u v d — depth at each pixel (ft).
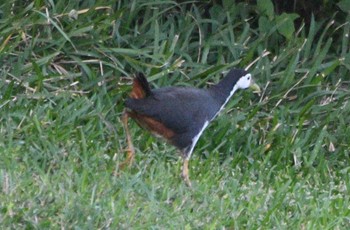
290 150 42.86
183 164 37.78
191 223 33.73
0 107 39.50
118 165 37.52
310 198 38.50
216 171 39.78
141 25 46.50
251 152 42.52
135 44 45.60
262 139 43.55
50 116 39.88
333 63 46.19
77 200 33.24
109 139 40.42
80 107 40.93
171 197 36.04
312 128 44.45
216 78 45.01
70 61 43.34
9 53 42.11
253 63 46.14
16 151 36.68
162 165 38.58
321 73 46.34
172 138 37.24
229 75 39.52
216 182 38.52
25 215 31.48
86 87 42.60
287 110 44.68
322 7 50.08
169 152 40.60
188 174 38.40
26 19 42.70
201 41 46.78
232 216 35.17
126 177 36.19
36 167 35.73
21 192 33.30
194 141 37.68
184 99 37.19
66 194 33.55
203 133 42.45
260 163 41.39
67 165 36.63
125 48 45.14
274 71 47.03
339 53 49.42
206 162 40.34
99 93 42.32
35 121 38.68
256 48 47.42
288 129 44.04
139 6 46.29
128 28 45.98
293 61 45.85
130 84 42.73
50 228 31.24
